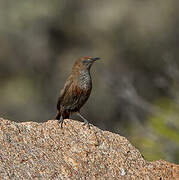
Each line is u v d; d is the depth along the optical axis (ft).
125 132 42.34
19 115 68.74
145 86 64.23
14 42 74.18
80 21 77.87
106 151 19.69
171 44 72.90
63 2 77.36
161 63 66.74
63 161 18.61
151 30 75.72
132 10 78.38
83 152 19.26
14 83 72.02
